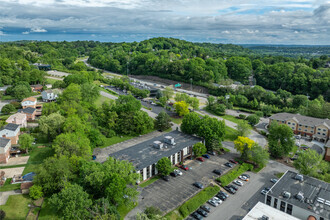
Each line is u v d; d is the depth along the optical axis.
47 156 112.69
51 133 122.06
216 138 121.75
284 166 116.25
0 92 184.00
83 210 71.31
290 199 79.56
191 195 91.62
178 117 174.25
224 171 108.75
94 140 123.50
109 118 147.12
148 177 100.94
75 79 198.75
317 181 89.88
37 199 85.31
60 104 151.25
